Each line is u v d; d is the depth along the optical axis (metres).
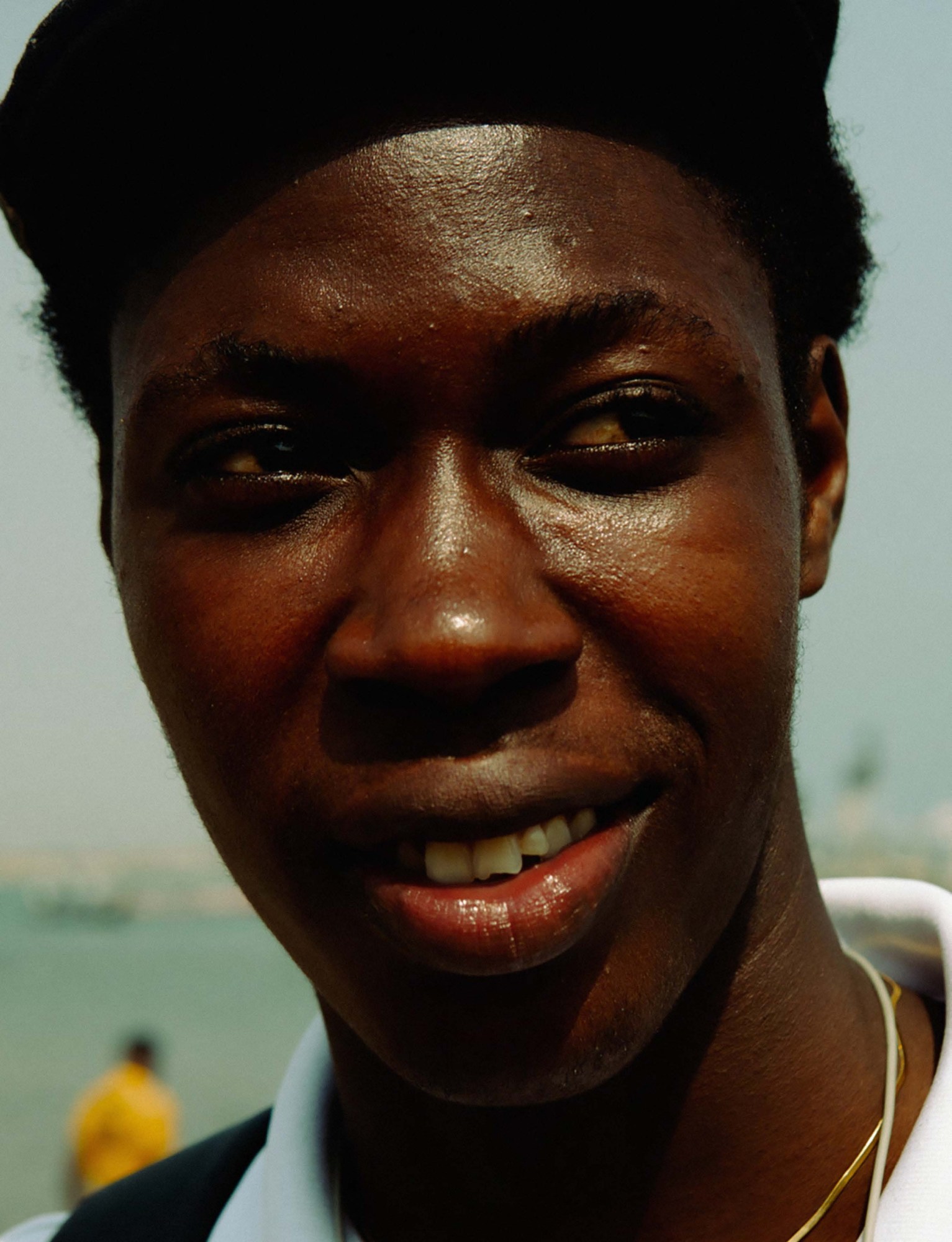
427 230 0.40
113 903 23.14
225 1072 5.78
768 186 0.45
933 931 0.47
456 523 0.39
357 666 0.39
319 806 0.40
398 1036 0.40
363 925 0.40
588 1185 0.43
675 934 0.41
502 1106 0.42
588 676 0.39
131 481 0.43
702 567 0.40
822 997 0.44
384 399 0.40
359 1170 0.46
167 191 0.42
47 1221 0.56
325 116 0.41
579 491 0.40
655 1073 0.43
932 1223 0.41
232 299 0.41
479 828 0.39
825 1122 0.44
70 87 0.44
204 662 0.41
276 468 0.41
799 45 0.45
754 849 0.42
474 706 0.38
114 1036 7.43
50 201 0.47
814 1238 0.43
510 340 0.39
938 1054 0.46
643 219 0.41
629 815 0.40
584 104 0.41
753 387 0.42
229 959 14.61
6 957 15.41
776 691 0.41
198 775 0.43
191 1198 0.50
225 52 0.41
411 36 0.41
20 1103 5.34
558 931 0.39
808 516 0.47
